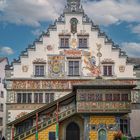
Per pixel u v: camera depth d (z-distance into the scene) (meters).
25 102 53.84
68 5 56.81
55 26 56.00
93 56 55.47
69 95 49.31
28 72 54.78
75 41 55.75
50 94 54.28
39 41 55.56
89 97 48.31
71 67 55.19
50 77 54.69
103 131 48.16
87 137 47.84
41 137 48.28
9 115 53.34
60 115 48.97
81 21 56.22
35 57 55.25
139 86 54.78
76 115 50.00
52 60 55.25
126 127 53.53
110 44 55.84
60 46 55.59
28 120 51.31
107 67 55.44
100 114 48.31
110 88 48.56
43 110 50.00
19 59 55.03
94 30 56.09
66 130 50.28
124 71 55.28
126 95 48.59
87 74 54.94
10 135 52.12
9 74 54.56
